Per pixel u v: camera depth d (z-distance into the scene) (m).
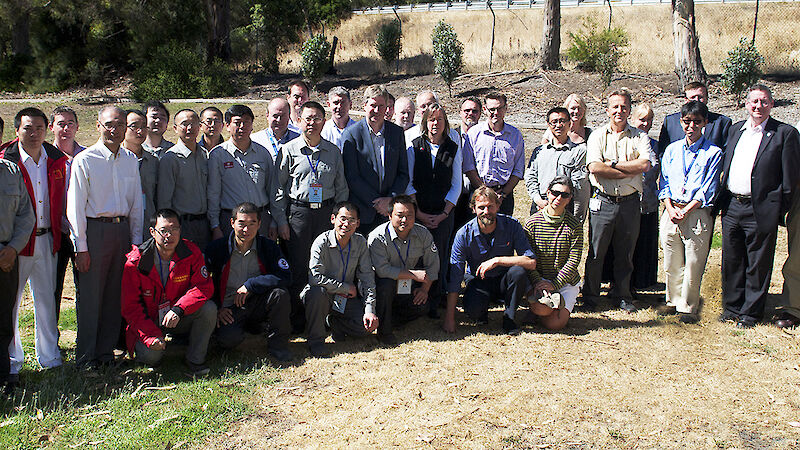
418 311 5.97
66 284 7.71
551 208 5.87
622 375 4.98
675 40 16.81
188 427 4.29
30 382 4.99
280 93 21.62
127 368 5.28
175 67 21.92
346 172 6.05
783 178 5.65
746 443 4.09
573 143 6.54
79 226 5.01
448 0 40.00
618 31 18.22
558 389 4.76
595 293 6.52
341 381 4.96
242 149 5.88
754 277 5.88
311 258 5.59
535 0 32.41
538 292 5.84
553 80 18.47
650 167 6.39
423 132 6.25
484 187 5.80
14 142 5.11
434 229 6.29
